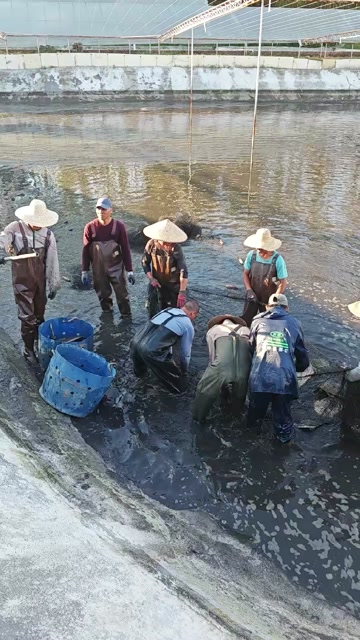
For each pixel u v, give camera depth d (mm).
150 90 28422
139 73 28422
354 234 9625
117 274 6109
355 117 25547
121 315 6414
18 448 3668
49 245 5141
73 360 4801
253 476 4109
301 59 31672
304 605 3049
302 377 5062
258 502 3871
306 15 21031
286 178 13516
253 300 5613
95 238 5977
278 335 4336
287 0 19531
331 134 20297
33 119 22078
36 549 2734
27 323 5191
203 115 24578
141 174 13531
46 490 3293
